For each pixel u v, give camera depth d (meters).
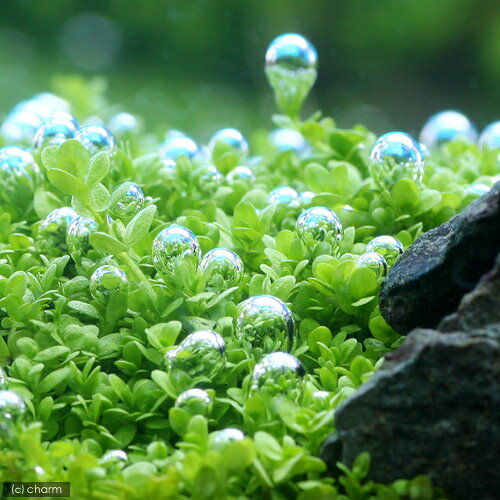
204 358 0.22
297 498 0.22
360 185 0.25
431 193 0.25
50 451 0.22
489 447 0.21
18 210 0.25
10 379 0.23
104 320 0.23
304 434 0.22
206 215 0.25
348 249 0.24
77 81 0.32
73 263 0.24
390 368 0.22
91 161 0.23
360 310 0.24
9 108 0.59
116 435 0.23
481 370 0.21
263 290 0.23
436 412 0.21
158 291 0.23
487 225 0.22
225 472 0.21
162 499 0.21
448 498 0.21
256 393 0.22
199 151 0.27
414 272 0.23
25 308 0.23
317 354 0.23
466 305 0.22
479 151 0.28
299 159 0.28
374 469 0.22
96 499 0.22
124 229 0.24
